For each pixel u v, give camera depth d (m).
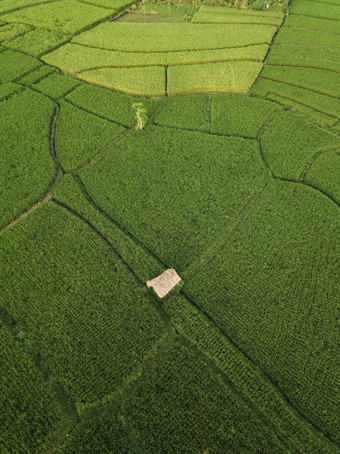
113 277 27.19
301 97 43.16
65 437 20.75
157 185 33.84
